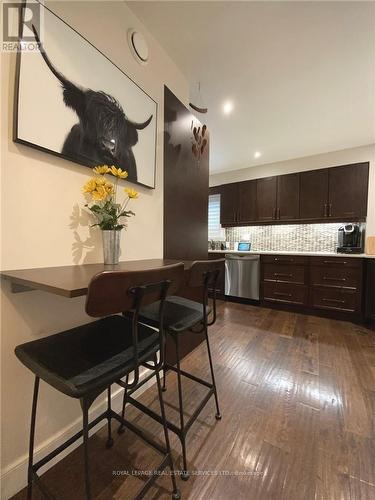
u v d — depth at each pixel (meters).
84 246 1.12
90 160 1.10
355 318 2.84
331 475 0.96
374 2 1.30
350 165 3.18
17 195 0.87
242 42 1.58
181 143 1.87
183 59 1.74
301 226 3.76
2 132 0.82
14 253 0.87
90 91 1.09
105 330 0.93
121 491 0.91
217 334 2.43
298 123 2.65
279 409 1.35
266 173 3.98
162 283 0.76
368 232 3.10
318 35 1.52
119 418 1.04
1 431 0.86
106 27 1.21
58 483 0.94
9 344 0.87
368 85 2.01
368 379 1.64
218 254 3.93
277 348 2.12
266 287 3.45
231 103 2.29
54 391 1.02
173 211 1.80
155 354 0.86
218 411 1.27
